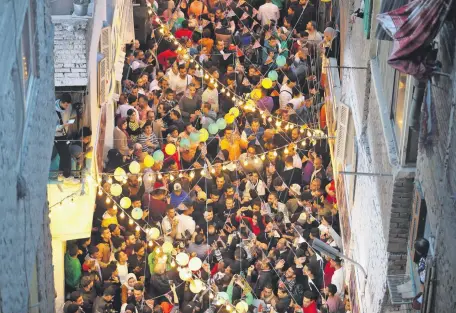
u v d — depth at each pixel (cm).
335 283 4725
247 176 5250
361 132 4559
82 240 4875
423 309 3172
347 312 4672
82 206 4619
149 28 6494
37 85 3173
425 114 3297
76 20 4500
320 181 5272
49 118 3438
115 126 5625
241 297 4650
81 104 4622
